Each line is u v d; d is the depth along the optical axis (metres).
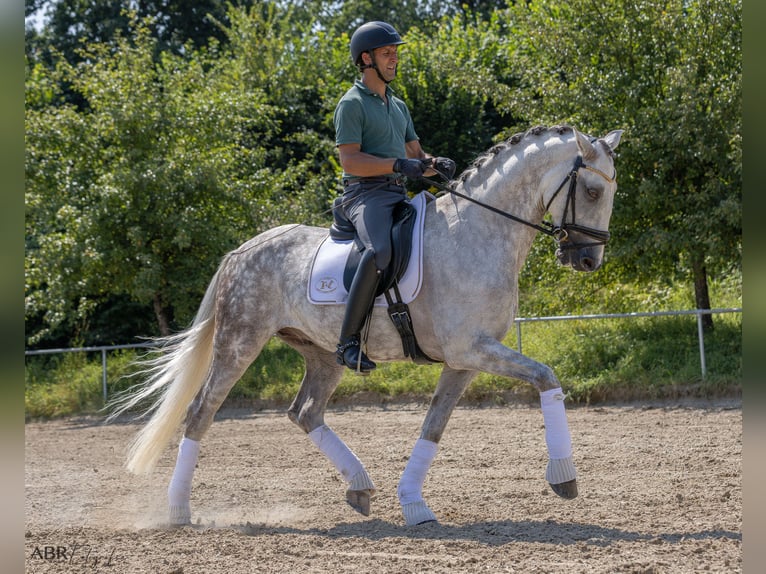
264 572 4.97
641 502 6.61
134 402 7.25
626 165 14.08
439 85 21.62
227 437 12.09
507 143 6.23
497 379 13.87
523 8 15.82
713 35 13.99
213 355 7.12
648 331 14.98
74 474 9.62
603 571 4.62
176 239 15.83
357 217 6.29
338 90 23.34
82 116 16.98
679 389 12.89
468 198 6.16
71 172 16.75
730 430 10.27
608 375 13.38
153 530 6.45
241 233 17.34
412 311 6.13
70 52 31.89
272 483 8.45
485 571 4.78
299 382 15.52
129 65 17.80
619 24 14.60
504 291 5.96
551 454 5.70
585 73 14.86
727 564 4.67
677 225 14.11
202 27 35.19
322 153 24.50
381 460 9.45
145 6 34.22
